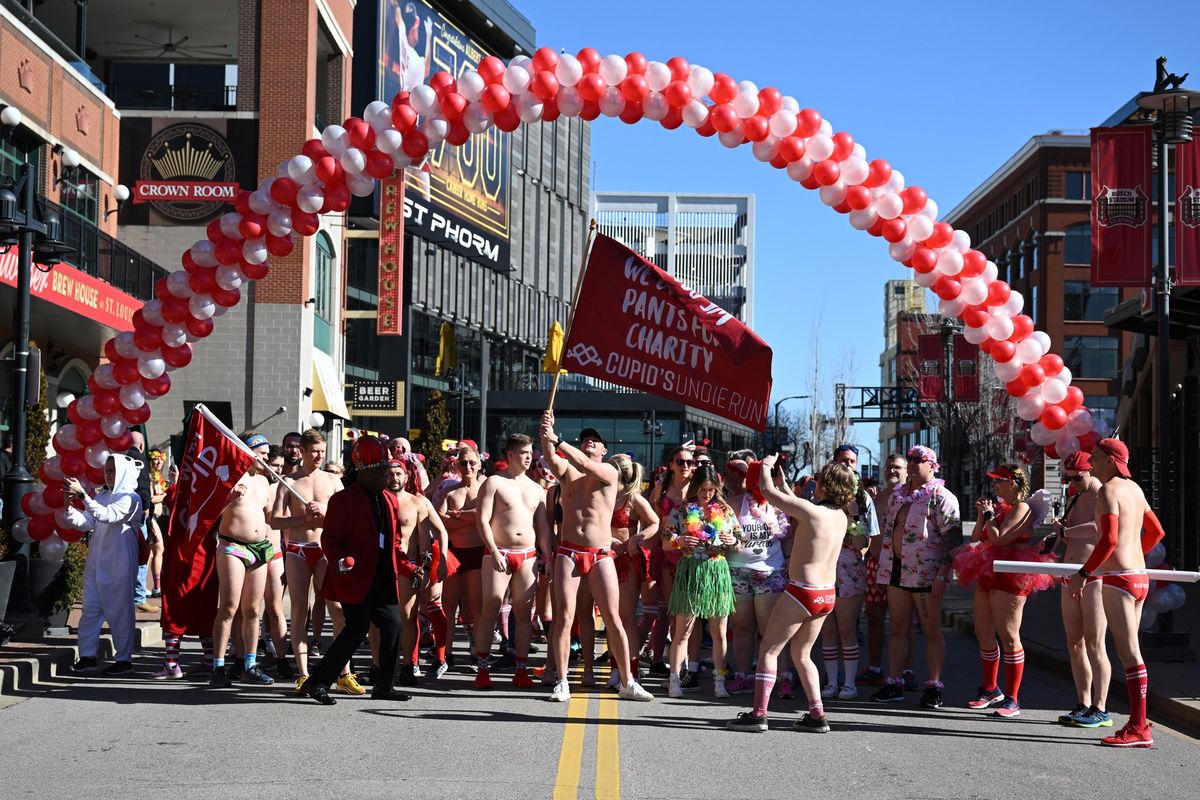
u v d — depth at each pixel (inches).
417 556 490.9
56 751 343.6
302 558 458.9
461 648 611.2
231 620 458.3
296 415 1451.8
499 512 481.4
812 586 389.4
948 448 1979.6
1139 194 643.5
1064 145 2947.8
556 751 351.9
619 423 2849.4
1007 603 430.6
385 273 1781.5
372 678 455.5
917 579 449.1
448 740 365.7
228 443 455.8
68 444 533.3
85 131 1195.3
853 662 471.2
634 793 302.8
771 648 393.1
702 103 513.0
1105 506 380.2
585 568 446.6
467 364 2856.8
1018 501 428.8
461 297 2800.2
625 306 482.9
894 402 3240.7
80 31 1250.6
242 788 301.3
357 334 2236.7
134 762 329.7
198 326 536.7
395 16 2338.8
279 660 485.4
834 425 3297.2
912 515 452.8
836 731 395.5
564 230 3747.5
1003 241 3233.3
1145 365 1322.6
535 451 584.1
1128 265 643.5
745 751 359.3
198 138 1451.8
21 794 293.7
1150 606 514.9
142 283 1249.4
